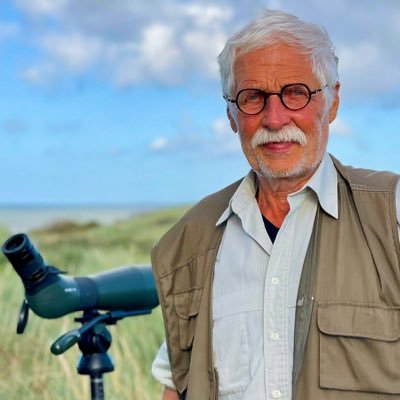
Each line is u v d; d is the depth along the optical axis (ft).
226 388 8.32
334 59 8.50
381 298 7.82
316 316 7.91
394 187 8.11
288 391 7.95
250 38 8.25
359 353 7.76
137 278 11.02
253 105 8.31
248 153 8.41
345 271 7.96
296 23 8.21
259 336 8.18
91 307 10.68
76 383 17.04
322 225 8.20
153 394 17.13
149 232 45.37
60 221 51.62
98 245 32.71
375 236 7.96
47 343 18.75
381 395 7.72
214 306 8.54
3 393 17.02
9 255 10.14
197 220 9.04
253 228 8.52
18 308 20.95
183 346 8.96
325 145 8.42
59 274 10.52
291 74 8.16
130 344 18.38
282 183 8.36
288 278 8.14
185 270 8.98
